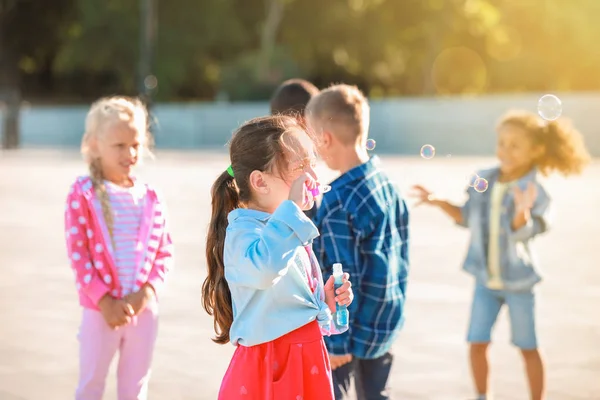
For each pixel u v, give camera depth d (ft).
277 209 10.66
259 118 11.42
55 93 185.47
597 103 105.09
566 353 23.02
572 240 42.11
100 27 156.76
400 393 19.80
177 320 26.18
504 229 18.70
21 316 26.76
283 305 11.07
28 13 175.32
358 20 160.15
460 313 27.22
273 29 154.81
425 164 86.94
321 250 14.61
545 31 163.94
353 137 14.97
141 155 16.15
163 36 158.10
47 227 45.91
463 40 166.50
